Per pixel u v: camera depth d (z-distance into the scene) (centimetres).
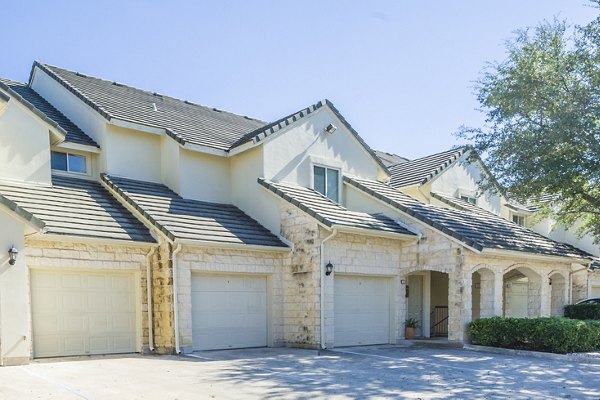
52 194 1444
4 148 1403
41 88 1958
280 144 1767
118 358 1287
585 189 1934
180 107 2127
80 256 1318
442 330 2131
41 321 1262
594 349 1480
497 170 1914
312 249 1552
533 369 1172
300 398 849
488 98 1903
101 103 1756
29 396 825
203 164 1794
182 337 1391
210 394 871
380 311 1720
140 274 1423
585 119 1661
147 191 1642
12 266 1153
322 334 1513
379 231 1614
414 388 941
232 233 1555
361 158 2014
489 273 1686
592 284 2314
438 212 1844
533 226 2703
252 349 1529
